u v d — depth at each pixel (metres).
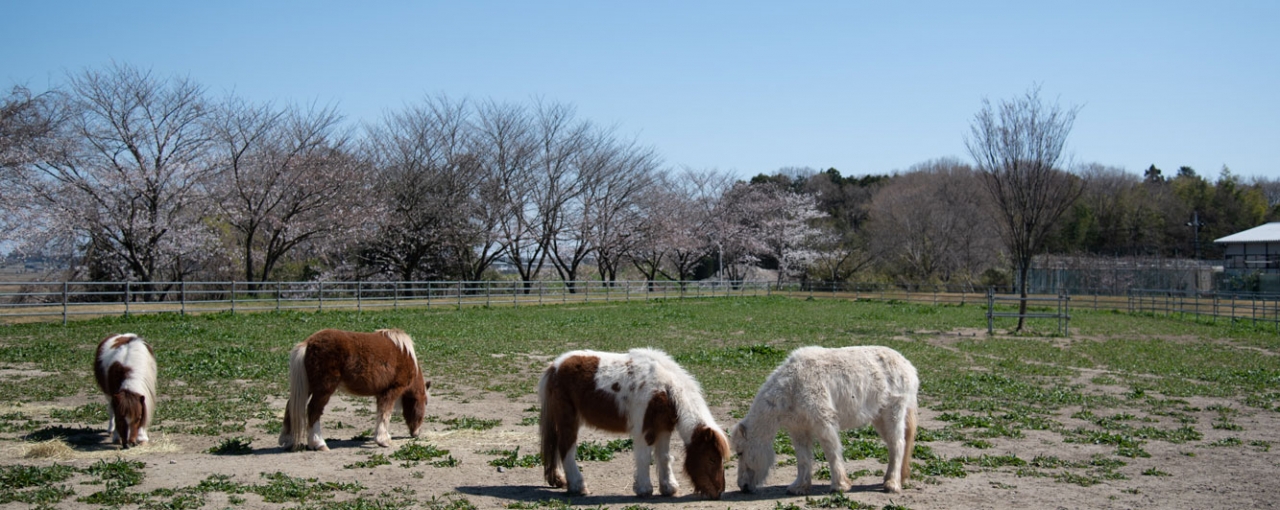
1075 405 13.03
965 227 59.91
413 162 41.88
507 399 13.05
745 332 26.16
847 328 27.91
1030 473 8.29
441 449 9.27
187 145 34.09
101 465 7.73
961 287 51.00
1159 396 14.07
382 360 9.31
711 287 52.03
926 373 16.55
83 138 31.72
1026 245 27.25
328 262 42.00
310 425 9.01
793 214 62.19
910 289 50.72
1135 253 64.62
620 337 23.52
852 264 63.56
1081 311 37.88
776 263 72.06
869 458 9.24
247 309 28.61
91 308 26.59
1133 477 8.20
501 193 44.28
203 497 6.84
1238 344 23.69
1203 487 7.73
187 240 34.00
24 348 17.23
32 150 29.73
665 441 7.40
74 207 31.44
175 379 13.92
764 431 7.46
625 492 7.60
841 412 7.45
